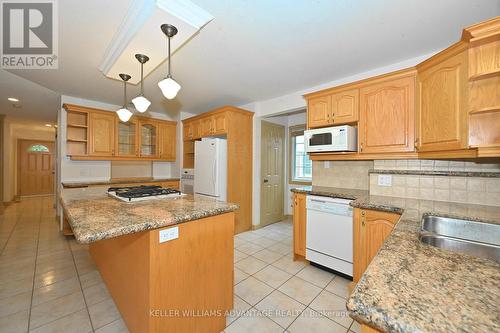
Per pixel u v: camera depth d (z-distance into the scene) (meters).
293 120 4.48
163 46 1.76
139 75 2.34
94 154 3.50
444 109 1.62
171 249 1.24
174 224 1.25
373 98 2.19
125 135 3.99
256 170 3.83
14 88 3.08
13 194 6.70
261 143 3.93
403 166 2.19
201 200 1.76
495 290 0.56
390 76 2.08
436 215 1.41
